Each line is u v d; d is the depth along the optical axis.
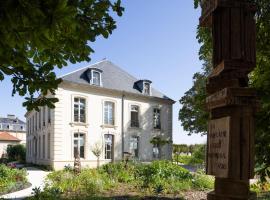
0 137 63.91
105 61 32.53
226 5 2.51
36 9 2.16
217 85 2.63
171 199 12.30
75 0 2.85
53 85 3.87
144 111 32.91
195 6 5.77
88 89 28.92
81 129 28.33
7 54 2.95
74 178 15.41
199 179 16.05
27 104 3.92
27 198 11.45
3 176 16.91
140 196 12.88
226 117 2.43
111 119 30.53
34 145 37.09
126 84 32.22
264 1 5.42
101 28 3.58
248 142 2.39
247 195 2.41
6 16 2.22
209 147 2.70
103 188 14.54
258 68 5.50
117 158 30.20
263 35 5.54
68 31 2.39
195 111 5.95
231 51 2.48
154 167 17.67
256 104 2.41
